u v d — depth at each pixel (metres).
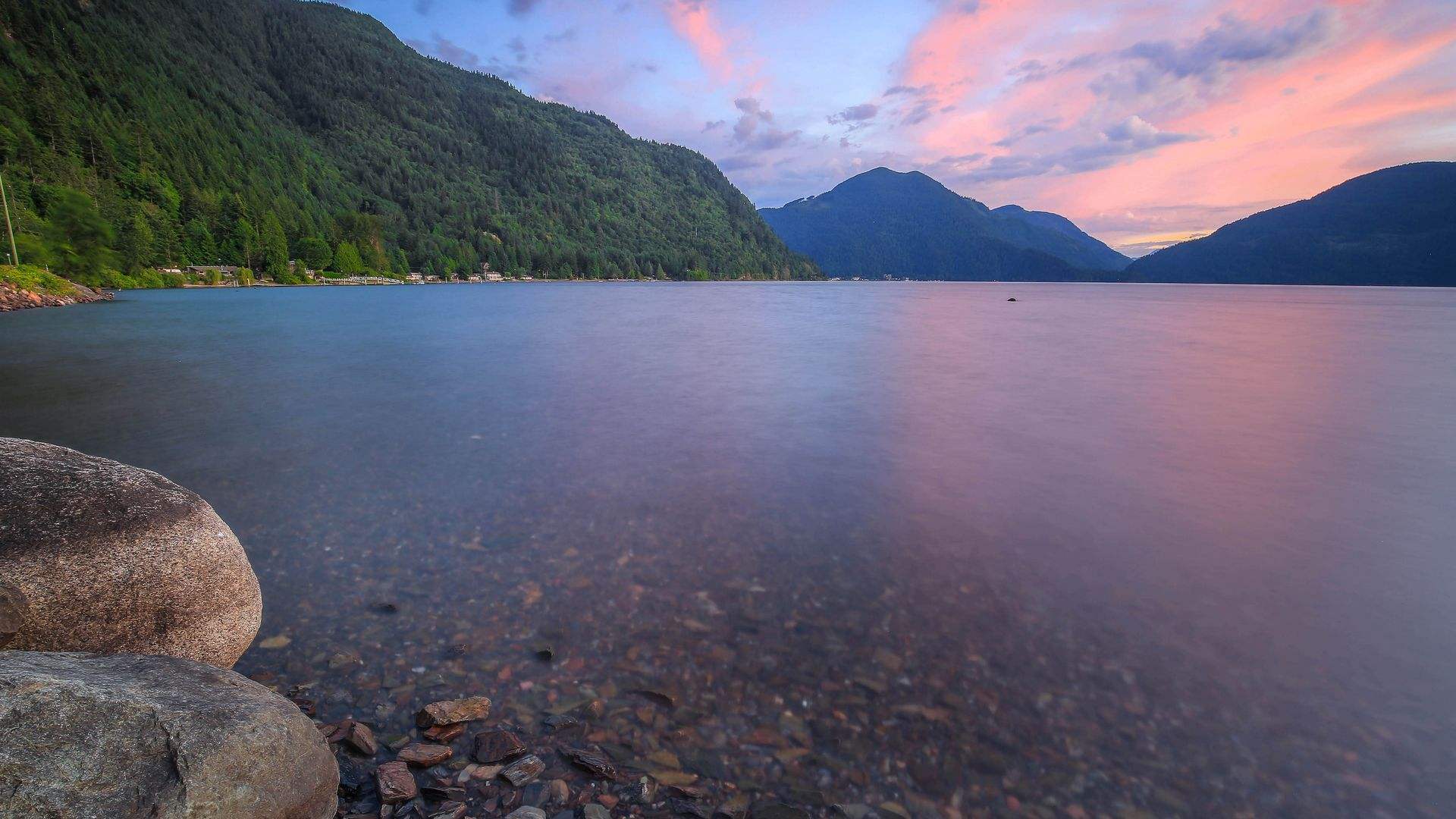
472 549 6.29
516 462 9.55
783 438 11.15
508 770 3.35
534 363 21.83
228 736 2.50
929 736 3.68
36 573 3.13
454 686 4.08
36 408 13.33
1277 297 124.06
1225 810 3.18
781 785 3.30
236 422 12.11
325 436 11.07
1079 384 17.52
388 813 3.05
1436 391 16.53
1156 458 9.99
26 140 109.44
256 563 5.90
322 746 2.92
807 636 4.73
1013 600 5.36
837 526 7.05
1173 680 4.25
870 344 29.38
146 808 2.20
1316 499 8.11
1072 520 7.31
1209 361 23.33
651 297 97.12
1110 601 5.36
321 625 4.81
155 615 3.47
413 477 8.74
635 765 3.42
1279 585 5.71
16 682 2.38
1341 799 3.25
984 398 15.14
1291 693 4.13
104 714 2.39
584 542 6.50
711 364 21.80
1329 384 17.66
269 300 69.88
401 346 27.25
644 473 9.02
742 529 6.94
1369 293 162.25
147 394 15.17
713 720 3.79
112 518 3.48
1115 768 3.45
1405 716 3.91
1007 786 3.32
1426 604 5.38
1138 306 81.12
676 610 5.11
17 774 2.12
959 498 8.02
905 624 4.93
